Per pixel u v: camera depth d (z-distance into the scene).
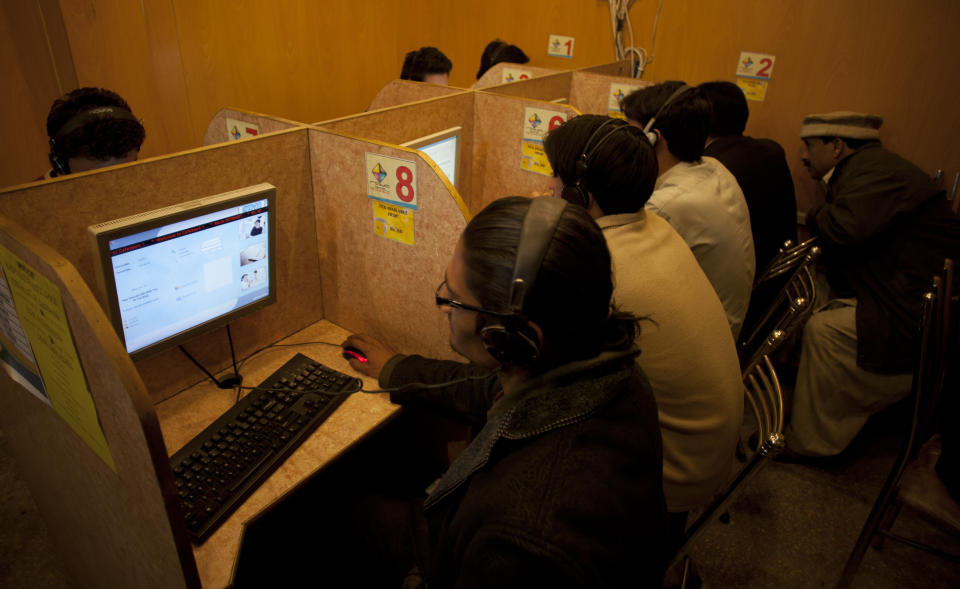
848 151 2.20
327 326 1.60
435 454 1.61
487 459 0.62
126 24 2.39
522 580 0.52
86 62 2.33
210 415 1.25
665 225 1.14
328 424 1.22
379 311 1.48
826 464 2.07
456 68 3.75
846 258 2.06
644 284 1.00
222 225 1.17
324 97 3.29
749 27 2.67
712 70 2.84
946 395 1.36
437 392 1.21
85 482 1.00
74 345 0.76
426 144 1.64
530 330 0.57
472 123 2.06
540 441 0.59
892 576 1.69
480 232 0.60
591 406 0.60
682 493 1.14
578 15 3.16
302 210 1.46
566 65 3.31
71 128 1.36
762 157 1.95
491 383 1.16
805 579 1.67
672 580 1.60
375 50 3.48
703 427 1.07
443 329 1.36
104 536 1.06
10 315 0.90
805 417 2.05
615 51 3.08
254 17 2.81
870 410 1.98
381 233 1.38
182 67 2.62
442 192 1.22
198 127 2.77
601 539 0.54
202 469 1.07
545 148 1.17
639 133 1.08
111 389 0.74
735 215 1.48
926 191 1.90
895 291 1.91
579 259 0.56
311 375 1.32
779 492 1.97
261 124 1.62
